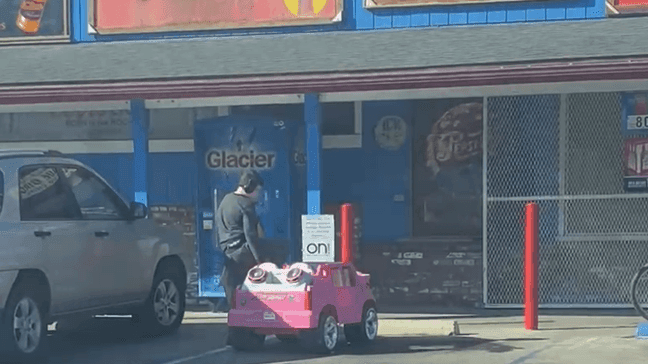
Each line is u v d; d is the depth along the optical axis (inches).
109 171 596.7
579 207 521.3
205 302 569.0
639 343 409.1
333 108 564.4
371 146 559.8
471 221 550.0
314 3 557.9
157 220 585.6
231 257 407.5
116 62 523.8
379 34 538.6
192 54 526.9
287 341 428.1
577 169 522.0
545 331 448.8
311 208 490.0
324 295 389.1
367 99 481.7
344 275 404.8
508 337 431.5
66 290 387.5
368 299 419.2
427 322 478.6
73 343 433.1
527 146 526.6
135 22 576.7
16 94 492.1
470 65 451.2
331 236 452.8
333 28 559.8
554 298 522.6
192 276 573.0
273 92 472.7
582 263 520.7
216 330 472.1
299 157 540.4
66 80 489.4
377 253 551.5
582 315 501.4
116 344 428.8
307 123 488.1
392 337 436.5
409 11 553.6
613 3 526.0
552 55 450.6
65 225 390.3
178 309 463.8
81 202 418.3
